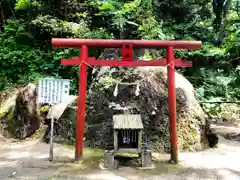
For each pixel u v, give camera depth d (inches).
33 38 414.0
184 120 223.0
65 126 237.6
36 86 299.7
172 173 165.5
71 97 252.7
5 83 373.4
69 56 371.2
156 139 215.6
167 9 438.0
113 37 411.8
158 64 191.6
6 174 159.3
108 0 414.0
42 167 172.9
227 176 162.1
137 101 222.1
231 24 490.0
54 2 422.3
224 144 246.7
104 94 230.2
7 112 280.1
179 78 251.6
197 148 218.1
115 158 178.2
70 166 176.1
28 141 247.8
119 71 239.3
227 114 395.5
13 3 485.4
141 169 172.4
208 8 579.2
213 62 462.9
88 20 420.8
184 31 444.5
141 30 409.4
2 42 404.5
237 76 454.6
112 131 218.4
